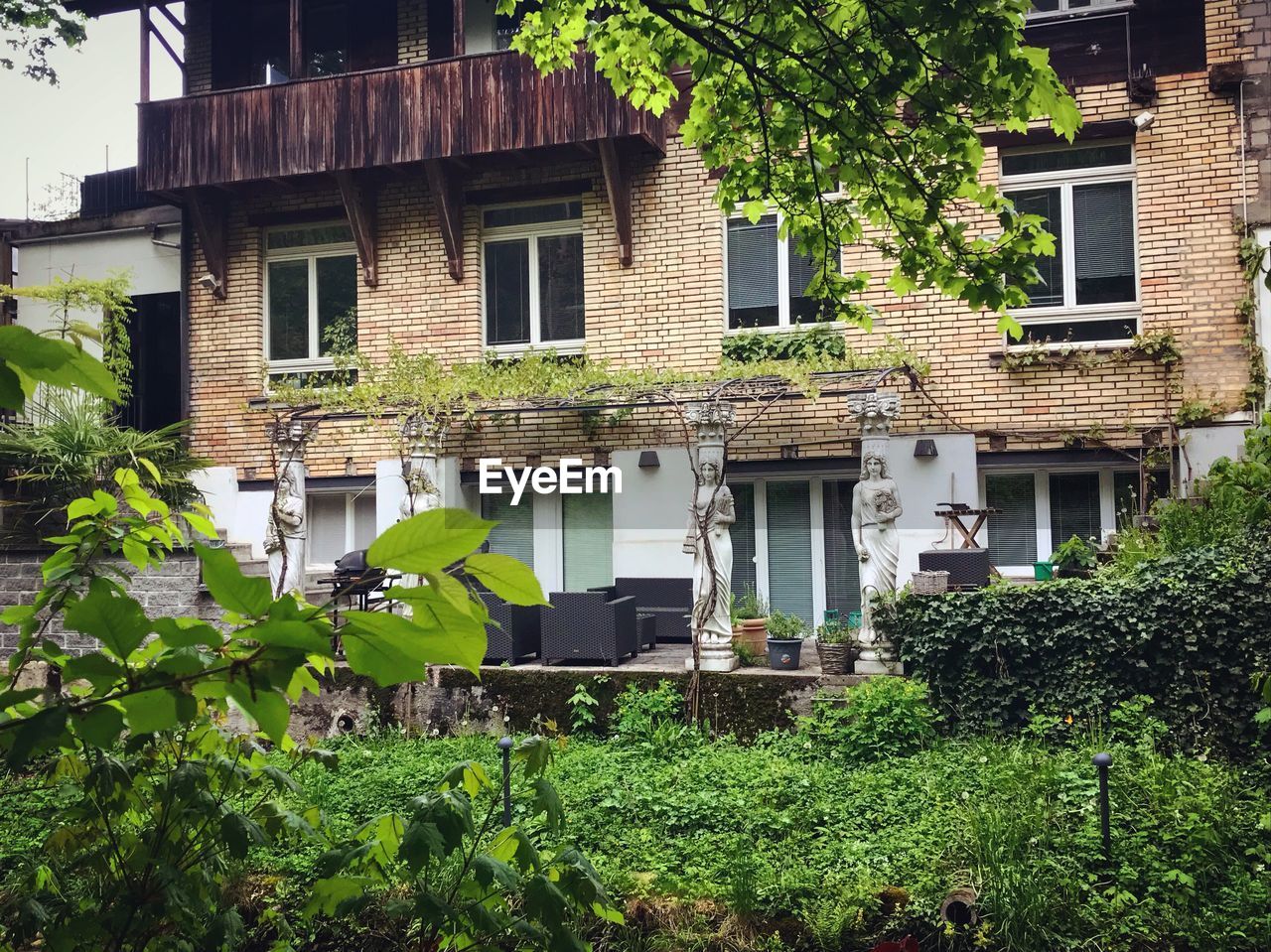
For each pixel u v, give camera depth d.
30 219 19.06
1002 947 6.27
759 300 15.11
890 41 5.33
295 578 13.02
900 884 6.94
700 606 11.21
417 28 16.42
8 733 1.62
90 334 15.43
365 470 16.19
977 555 11.25
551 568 15.72
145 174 16.23
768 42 5.76
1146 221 13.67
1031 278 5.94
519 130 14.87
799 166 6.65
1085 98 13.88
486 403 14.10
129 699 1.51
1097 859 6.93
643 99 7.64
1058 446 13.73
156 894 2.40
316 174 15.75
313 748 3.02
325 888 2.52
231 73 17.20
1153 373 13.50
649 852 7.80
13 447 14.30
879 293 14.43
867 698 10.02
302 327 16.81
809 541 14.90
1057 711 9.71
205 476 16.61
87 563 2.42
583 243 15.71
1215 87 13.39
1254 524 9.91
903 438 13.98
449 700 11.67
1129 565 10.76
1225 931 6.05
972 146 5.75
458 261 15.90
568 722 11.34
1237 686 9.23
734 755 10.07
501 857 2.56
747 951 6.51
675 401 12.03
